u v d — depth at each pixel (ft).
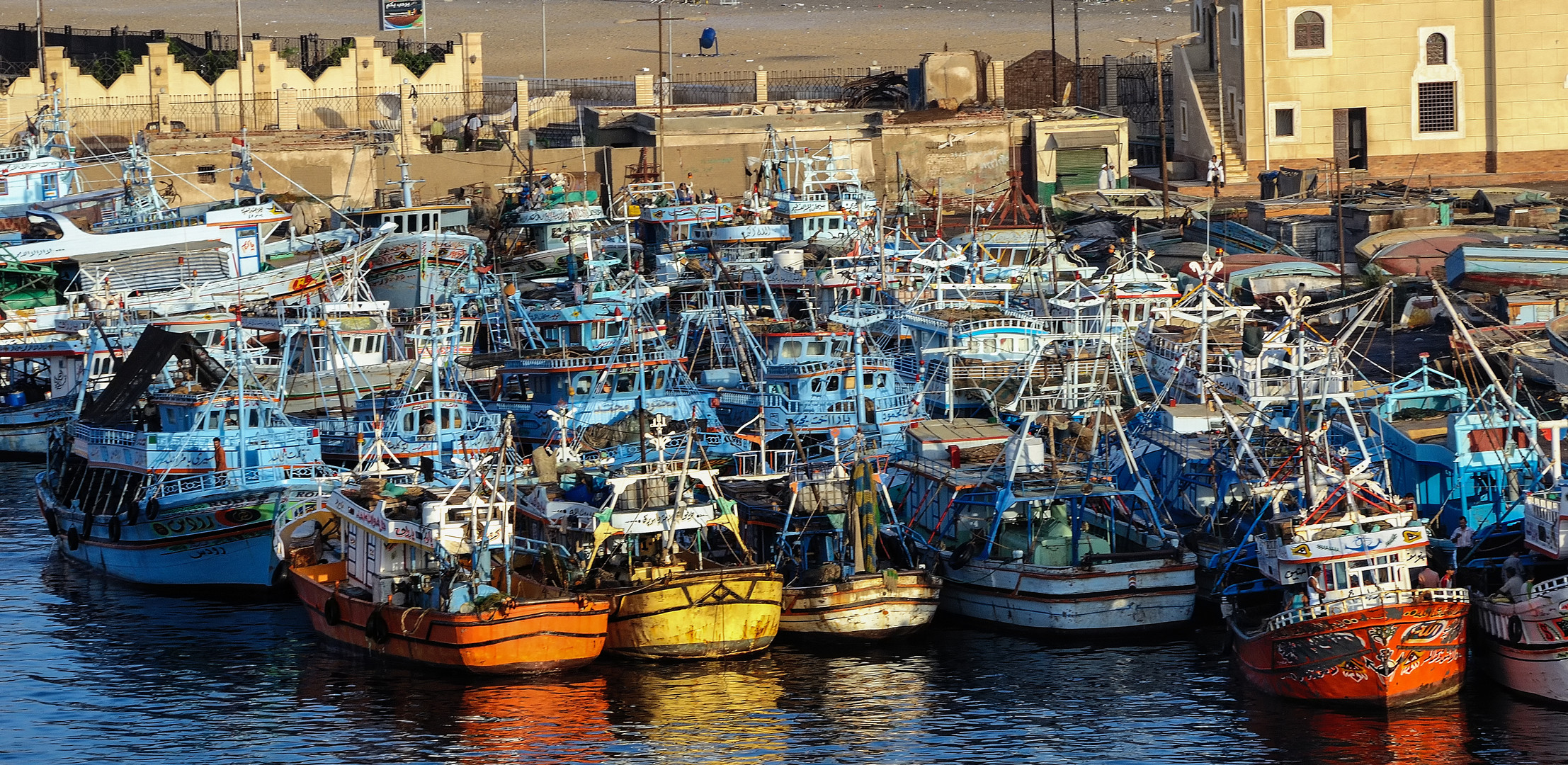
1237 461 568.00
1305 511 505.25
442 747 481.87
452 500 546.67
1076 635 547.08
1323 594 493.36
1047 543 563.89
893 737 484.33
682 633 526.98
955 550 565.12
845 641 544.21
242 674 538.47
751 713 500.33
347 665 544.21
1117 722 491.72
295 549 584.81
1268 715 493.77
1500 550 552.00
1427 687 488.85
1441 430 597.52
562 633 518.78
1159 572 547.08
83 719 506.48
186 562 616.39
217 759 479.00
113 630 579.89
